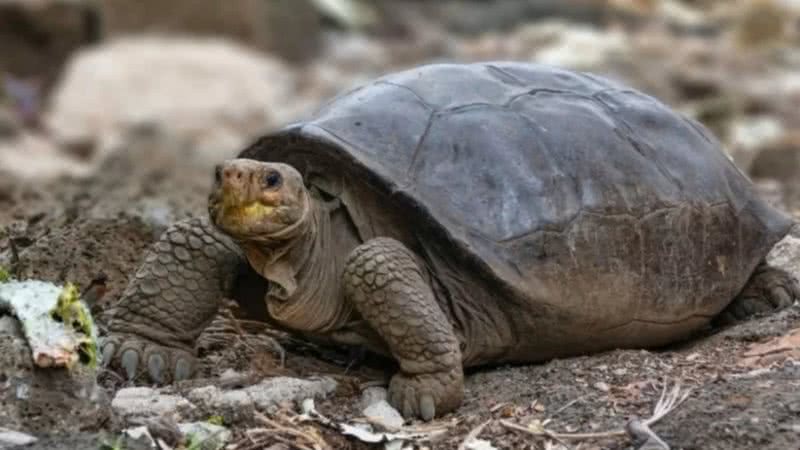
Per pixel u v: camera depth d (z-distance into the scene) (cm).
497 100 944
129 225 1170
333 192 897
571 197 904
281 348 976
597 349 938
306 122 907
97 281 1058
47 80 4112
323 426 834
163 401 841
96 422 799
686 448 772
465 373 927
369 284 843
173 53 3700
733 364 904
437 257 877
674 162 979
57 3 4100
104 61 3666
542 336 899
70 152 3316
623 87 1034
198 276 902
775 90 3044
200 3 4241
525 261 871
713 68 3284
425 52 3966
